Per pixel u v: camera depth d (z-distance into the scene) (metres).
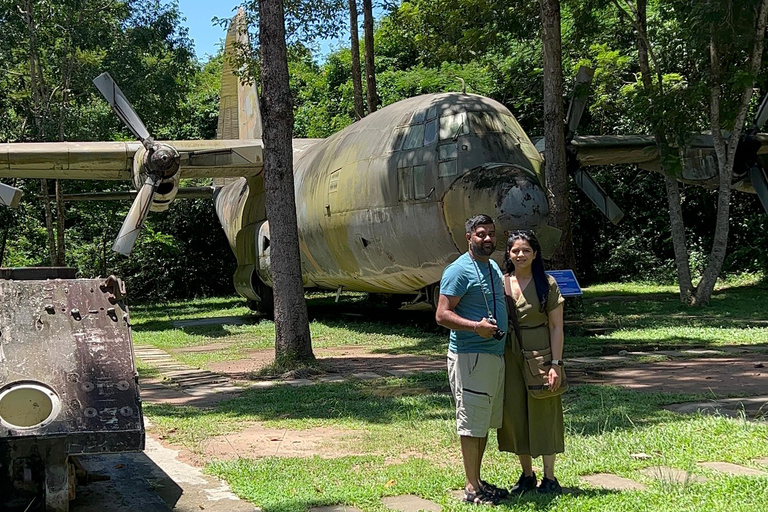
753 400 8.29
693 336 14.12
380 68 35.88
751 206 28.64
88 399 4.51
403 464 6.03
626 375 10.34
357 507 5.04
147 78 27.94
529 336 5.00
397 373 11.15
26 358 4.62
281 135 11.54
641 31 19.58
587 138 19.44
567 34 27.39
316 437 7.27
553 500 4.85
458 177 13.18
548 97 16.64
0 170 17.36
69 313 5.01
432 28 21.36
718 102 18.20
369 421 7.85
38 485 4.41
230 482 5.68
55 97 27.47
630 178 30.28
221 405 9.01
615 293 24.95
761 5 17.00
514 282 5.11
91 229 32.69
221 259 33.66
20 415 4.36
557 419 5.04
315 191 17.23
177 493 5.49
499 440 5.19
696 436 6.57
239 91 26.55
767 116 18.70
